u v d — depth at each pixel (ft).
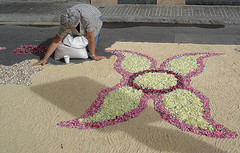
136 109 14.32
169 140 12.19
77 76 18.24
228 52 21.21
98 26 19.81
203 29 27.12
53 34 27.20
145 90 16.03
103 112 14.26
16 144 12.39
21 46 23.73
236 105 14.53
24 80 18.03
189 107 14.33
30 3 36.96
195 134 12.51
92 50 20.31
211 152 11.46
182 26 28.22
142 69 18.94
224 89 16.07
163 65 19.44
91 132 12.92
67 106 15.02
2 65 20.24
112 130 12.97
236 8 31.45
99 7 34.01
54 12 32.81
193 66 19.04
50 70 19.30
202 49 21.98
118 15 30.63
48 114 14.40
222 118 13.55
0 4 36.88
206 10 31.24
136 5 34.09
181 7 32.73
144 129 12.94
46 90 16.71
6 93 16.62
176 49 22.18
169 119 13.48
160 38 25.04
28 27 29.71
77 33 20.03
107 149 11.85
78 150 11.89
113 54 21.61
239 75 17.60
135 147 11.87
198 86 16.51
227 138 12.21
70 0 36.52
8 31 28.58
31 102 15.55
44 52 22.53
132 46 23.17
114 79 17.71
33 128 13.41
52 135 12.87
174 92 15.72
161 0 33.53
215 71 18.29
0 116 14.43
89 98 15.67
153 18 29.63
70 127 13.30
